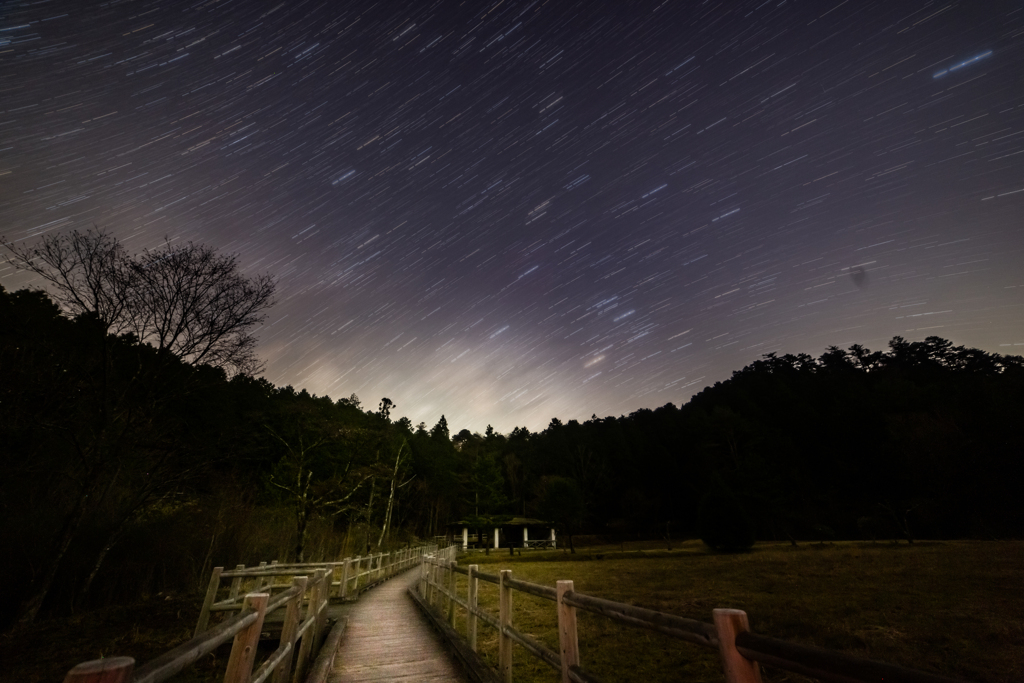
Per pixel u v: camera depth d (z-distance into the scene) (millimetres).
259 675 2939
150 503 11469
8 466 9414
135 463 11266
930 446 37188
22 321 9734
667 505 59938
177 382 11797
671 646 7496
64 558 9852
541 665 6562
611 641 7902
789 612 9609
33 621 8492
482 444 76500
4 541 8992
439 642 6832
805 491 49000
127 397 10961
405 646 6586
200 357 11898
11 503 9688
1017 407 34844
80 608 9883
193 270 11781
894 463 44094
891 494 44625
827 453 51906
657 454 63219
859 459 48656
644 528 57031
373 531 37531
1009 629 7309
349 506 23578
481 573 5438
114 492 11852
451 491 58969
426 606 9617
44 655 6555
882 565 16875
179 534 13812
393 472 33250
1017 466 32750
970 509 34406
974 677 5598
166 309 11461
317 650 5988
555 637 8109
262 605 2852
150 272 11305
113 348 10867
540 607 11180
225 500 16266
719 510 28375
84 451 10047
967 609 8930
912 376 66188
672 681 5902
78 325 10734
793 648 1245
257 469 21344
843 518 43781
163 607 10328
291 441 21906
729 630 1499
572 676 2764
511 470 61312
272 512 22062
